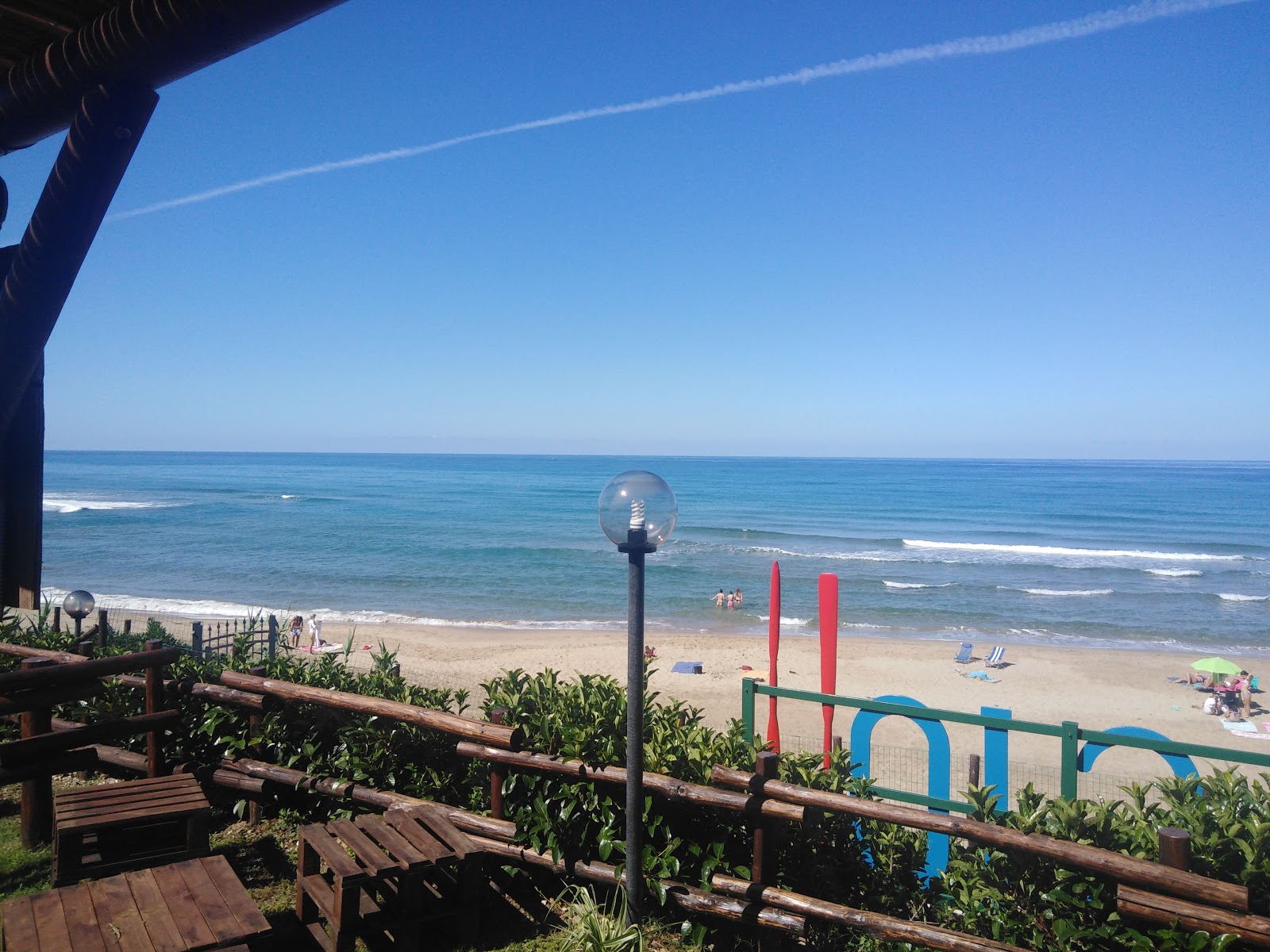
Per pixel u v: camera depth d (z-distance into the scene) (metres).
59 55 1.97
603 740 4.23
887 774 11.45
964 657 23.39
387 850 3.74
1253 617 31.91
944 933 3.45
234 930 2.96
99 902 3.13
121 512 72.19
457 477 156.38
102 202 2.01
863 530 66.88
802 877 3.97
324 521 66.12
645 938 3.75
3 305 2.03
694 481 144.50
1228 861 3.34
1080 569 45.16
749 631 28.70
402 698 5.29
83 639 7.32
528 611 31.95
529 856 4.16
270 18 1.72
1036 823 3.62
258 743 5.04
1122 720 18.05
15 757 4.29
